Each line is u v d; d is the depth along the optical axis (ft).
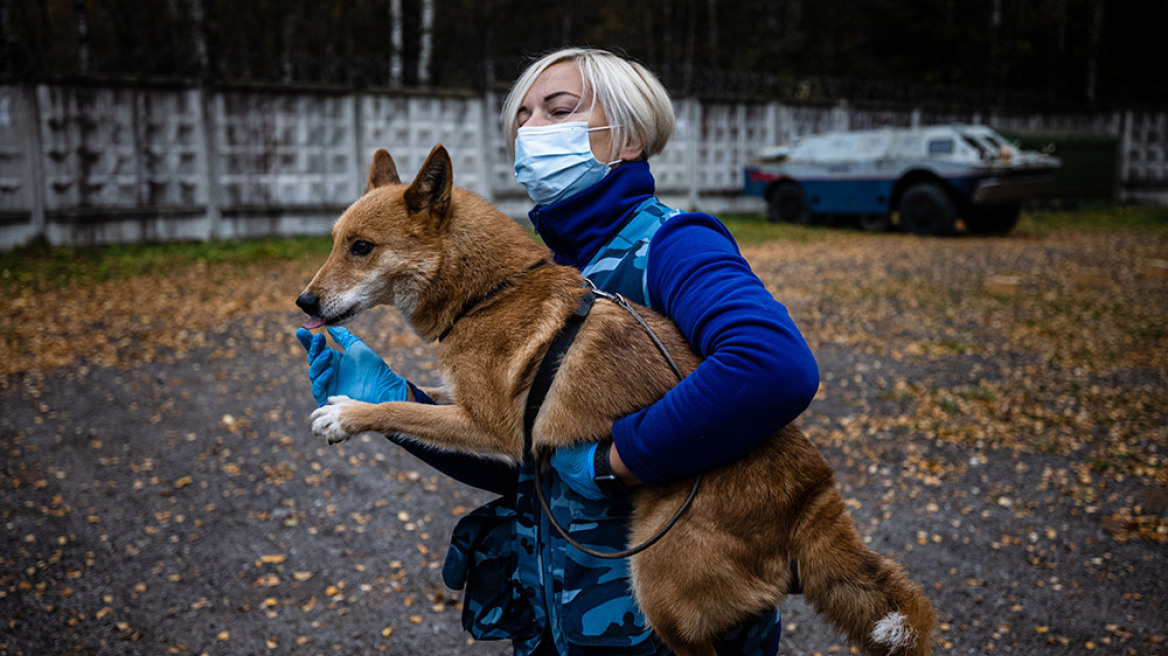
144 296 32.17
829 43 100.37
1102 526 14.32
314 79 69.67
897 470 16.87
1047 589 12.27
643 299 5.36
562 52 5.78
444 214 6.26
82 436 18.01
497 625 5.80
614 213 5.51
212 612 11.63
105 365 23.24
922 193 54.39
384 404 5.73
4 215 42.09
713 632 5.30
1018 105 87.56
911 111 78.95
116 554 13.16
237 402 20.49
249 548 13.50
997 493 15.72
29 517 14.25
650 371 5.21
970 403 20.98
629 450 4.72
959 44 97.19
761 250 48.21
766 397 4.26
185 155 46.91
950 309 32.42
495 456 5.66
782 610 12.07
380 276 6.37
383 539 13.94
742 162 70.18
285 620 11.50
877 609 5.08
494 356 5.71
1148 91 105.19
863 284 37.60
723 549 5.19
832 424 19.53
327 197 51.70
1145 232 58.70
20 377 21.88
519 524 5.58
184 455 17.15
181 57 48.55
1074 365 24.53
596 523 5.19
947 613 11.64
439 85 69.51
